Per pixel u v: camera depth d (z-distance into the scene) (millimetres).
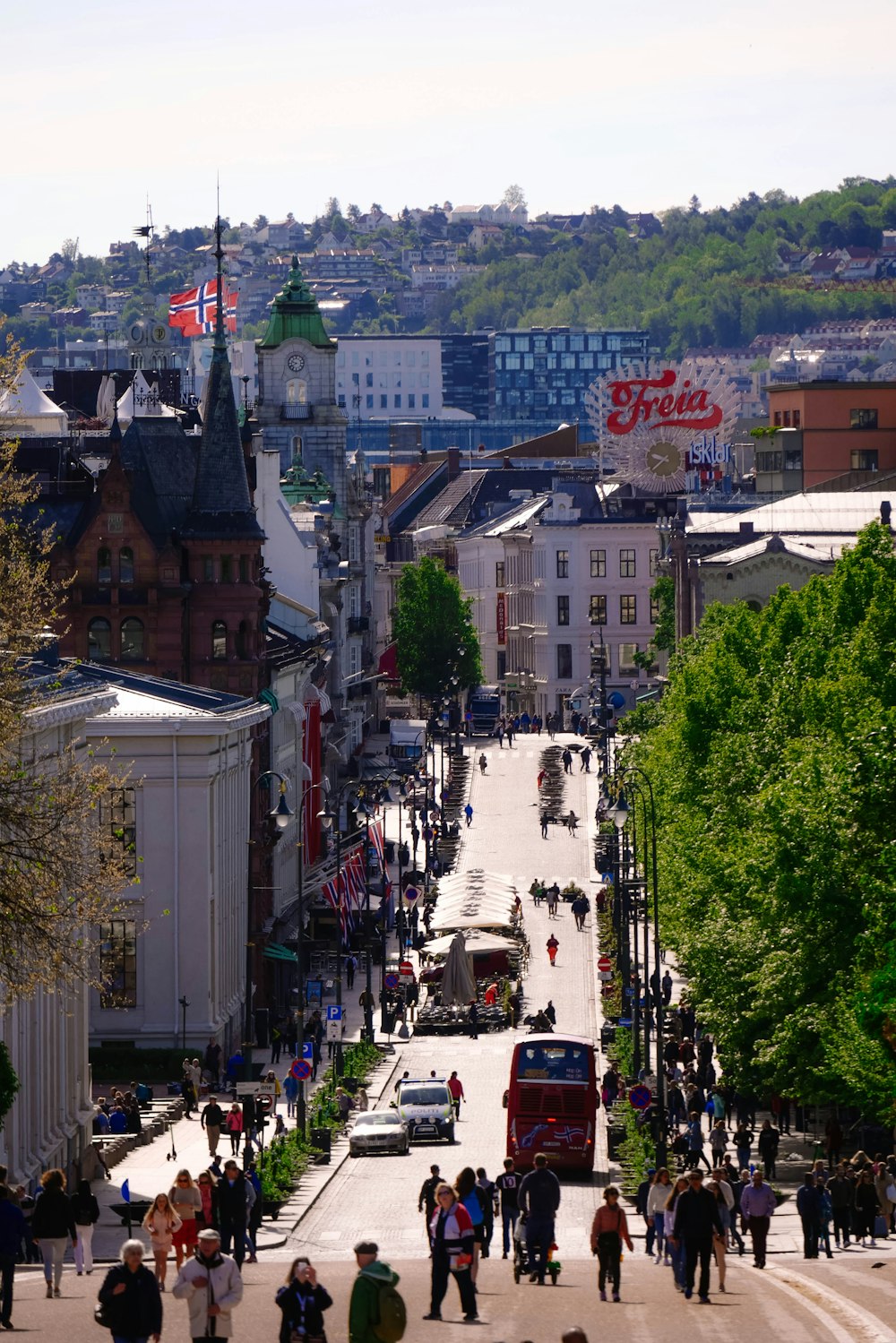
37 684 147875
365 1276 82750
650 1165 181000
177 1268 127062
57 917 136625
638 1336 97438
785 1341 95062
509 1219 145125
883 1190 151500
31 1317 104375
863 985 159750
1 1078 130625
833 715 187875
